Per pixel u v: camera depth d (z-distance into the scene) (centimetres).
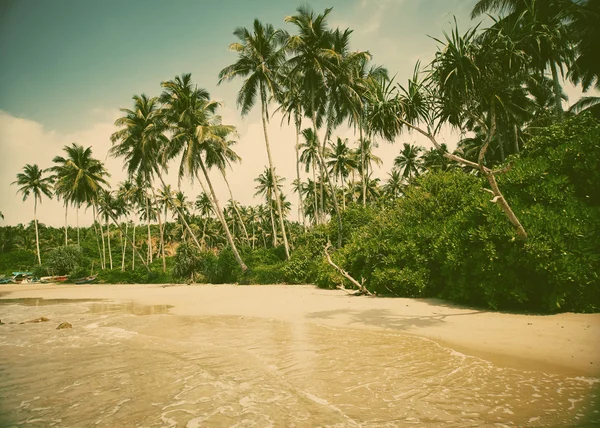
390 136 1032
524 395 439
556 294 905
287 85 2859
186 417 417
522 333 739
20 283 4747
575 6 1816
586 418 373
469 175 1534
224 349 735
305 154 4100
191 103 2994
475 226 1099
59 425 409
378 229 1703
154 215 5731
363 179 2861
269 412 419
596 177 1001
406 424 374
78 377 585
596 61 2041
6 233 6806
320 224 2889
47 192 5303
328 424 381
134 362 667
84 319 1267
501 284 987
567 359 570
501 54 878
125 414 434
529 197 1046
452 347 675
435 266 1333
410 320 944
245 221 7112
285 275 2541
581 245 879
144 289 2762
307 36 2562
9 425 411
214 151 3100
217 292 2091
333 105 2823
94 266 6097
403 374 533
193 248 3253
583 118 1198
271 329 923
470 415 390
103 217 5791
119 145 3581
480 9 2059
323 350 690
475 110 954
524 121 2641
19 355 747
